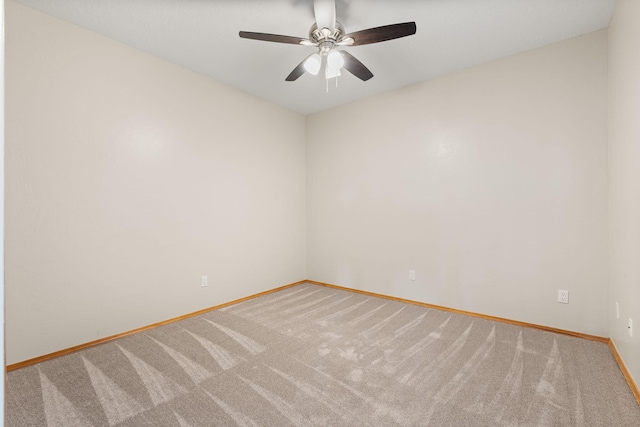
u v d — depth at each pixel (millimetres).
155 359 2113
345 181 3865
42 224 2096
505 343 2322
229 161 3316
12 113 1972
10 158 1967
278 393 1728
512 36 2406
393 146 3436
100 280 2377
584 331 2402
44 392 1740
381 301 3406
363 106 3684
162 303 2754
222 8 2076
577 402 1626
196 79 3004
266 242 3732
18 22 1989
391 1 2002
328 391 1745
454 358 2104
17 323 2002
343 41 2014
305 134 4289
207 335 2510
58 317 2172
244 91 3463
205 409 1595
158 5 2037
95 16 2145
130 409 1595
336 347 2283
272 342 2373
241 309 3148
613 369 1938
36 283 2076
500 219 2764
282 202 3947
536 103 2580
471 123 2906
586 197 2381
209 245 3131
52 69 2129
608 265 2295
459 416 1535
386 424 1486
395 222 3436
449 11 2105
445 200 3076
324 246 4105
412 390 1750
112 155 2432
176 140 2844
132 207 2553
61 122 2170
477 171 2881
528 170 2621
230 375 1912
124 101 2498
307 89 3414
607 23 2244
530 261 2627
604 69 2307
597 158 2336
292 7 2070
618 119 2020
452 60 2781
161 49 2586
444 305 3107
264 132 3707
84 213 2287
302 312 3053
